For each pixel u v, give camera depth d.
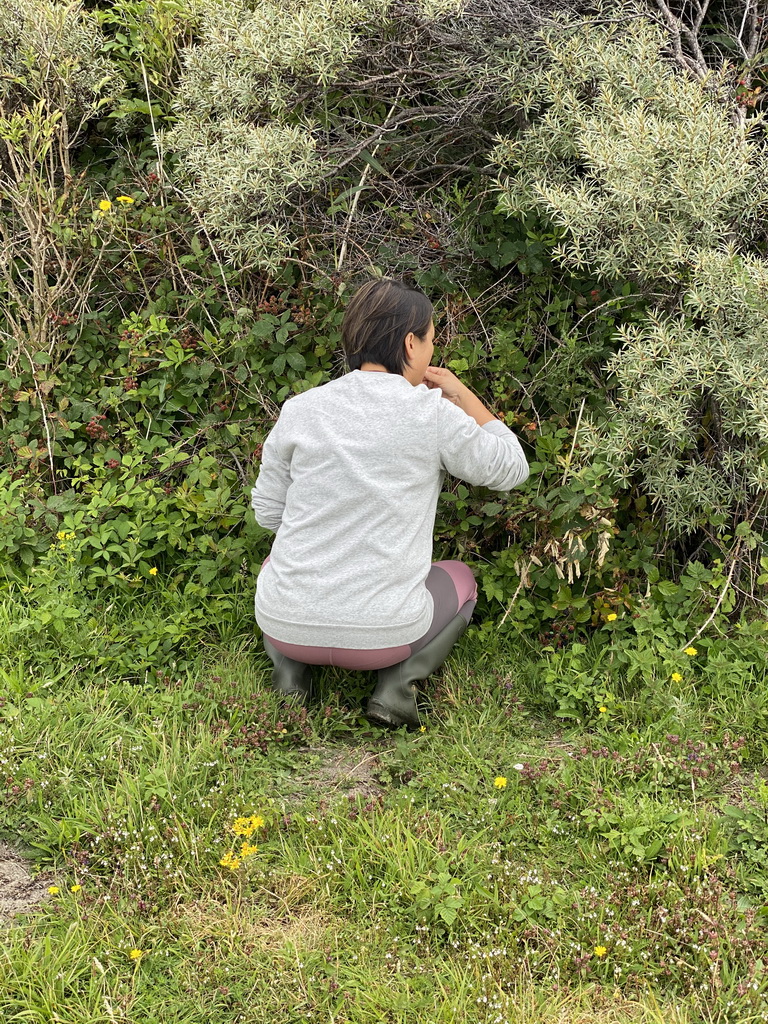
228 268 3.78
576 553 2.95
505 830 2.42
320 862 2.27
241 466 3.58
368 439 2.56
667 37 3.50
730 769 2.59
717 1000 1.94
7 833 2.38
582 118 3.11
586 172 3.35
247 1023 1.92
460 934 2.11
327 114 3.49
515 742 2.75
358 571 2.57
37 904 2.19
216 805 2.43
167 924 2.11
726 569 3.11
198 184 3.66
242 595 3.23
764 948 2.06
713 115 3.03
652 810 2.37
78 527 3.33
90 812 2.40
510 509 3.18
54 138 4.27
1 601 3.20
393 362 2.67
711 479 3.01
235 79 3.53
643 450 3.16
